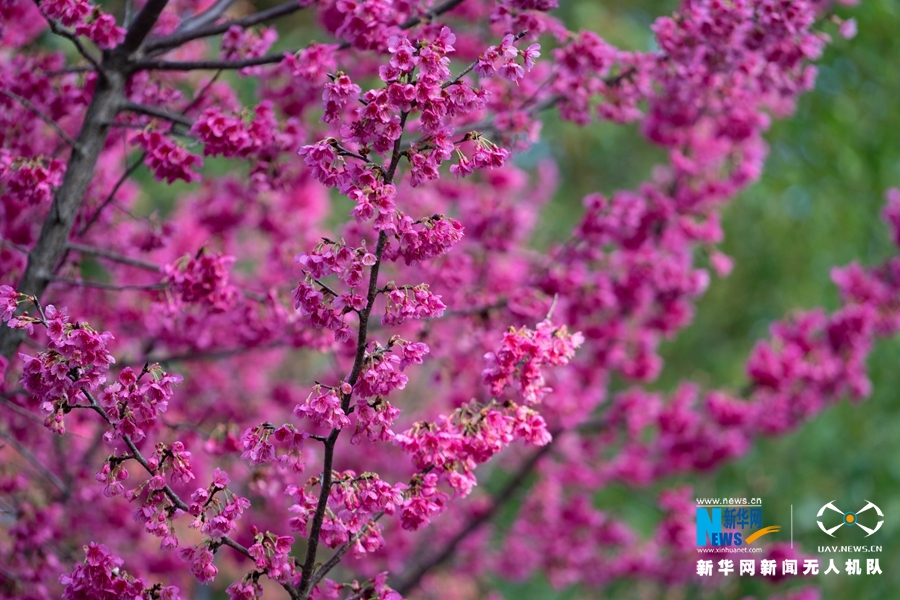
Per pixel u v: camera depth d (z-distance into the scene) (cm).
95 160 536
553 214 1405
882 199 1148
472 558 1001
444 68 365
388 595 388
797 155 1209
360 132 364
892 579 1102
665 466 965
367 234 682
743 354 1345
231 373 858
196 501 363
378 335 690
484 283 759
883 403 1178
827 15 609
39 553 585
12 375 558
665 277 761
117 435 371
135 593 374
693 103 679
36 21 672
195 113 610
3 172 511
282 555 369
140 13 525
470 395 906
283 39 1167
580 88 613
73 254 598
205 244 547
